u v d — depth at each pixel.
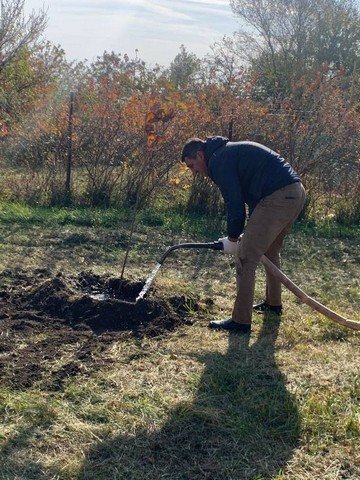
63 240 8.42
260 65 18.73
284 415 4.11
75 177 10.59
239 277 5.33
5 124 12.10
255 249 5.18
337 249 8.80
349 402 4.31
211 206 10.20
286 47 20.00
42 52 15.97
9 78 15.44
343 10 20.06
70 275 6.65
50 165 10.60
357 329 5.08
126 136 10.31
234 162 5.07
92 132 10.42
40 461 3.55
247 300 5.36
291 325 5.69
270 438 3.89
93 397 4.23
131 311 5.50
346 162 10.34
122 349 4.99
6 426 3.86
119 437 3.81
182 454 3.69
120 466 3.54
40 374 4.50
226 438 3.85
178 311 5.83
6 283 6.47
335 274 7.71
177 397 4.28
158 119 6.42
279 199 5.05
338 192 10.43
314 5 19.81
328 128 10.20
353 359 5.02
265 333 5.49
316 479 3.52
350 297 6.82
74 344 5.04
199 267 7.62
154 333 5.33
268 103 10.81
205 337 5.32
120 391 4.33
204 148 5.18
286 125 10.20
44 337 5.17
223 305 6.17
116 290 6.24
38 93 14.52
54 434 3.80
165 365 4.75
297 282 7.30
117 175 10.46
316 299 6.68
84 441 3.76
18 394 4.22
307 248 8.80
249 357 4.97
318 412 4.16
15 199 10.48
